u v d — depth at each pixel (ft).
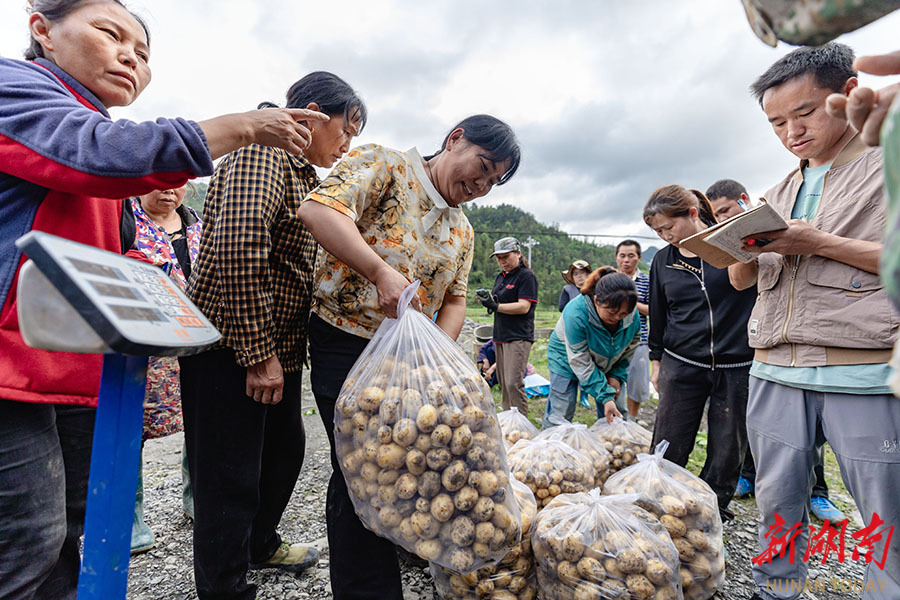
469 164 5.04
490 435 4.77
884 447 4.66
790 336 5.20
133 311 2.21
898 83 2.26
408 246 5.16
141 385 2.57
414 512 4.43
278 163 5.09
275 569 6.65
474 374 4.88
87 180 3.01
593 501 5.70
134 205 7.11
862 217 4.85
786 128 5.29
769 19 1.61
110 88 3.80
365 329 5.24
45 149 2.95
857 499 4.98
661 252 8.60
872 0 1.36
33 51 3.81
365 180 4.80
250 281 4.69
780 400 5.45
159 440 13.10
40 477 3.43
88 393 3.63
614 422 9.25
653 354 8.91
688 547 5.98
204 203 5.29
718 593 6.57
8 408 3.25
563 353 11.38
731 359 7.57
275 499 6.33
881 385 4.65
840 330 4.84
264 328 4.83
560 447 7.34
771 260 5.56
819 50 4.92
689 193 8.04
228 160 5.15
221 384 4.97
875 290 4.70
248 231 4.66
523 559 5.78
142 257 4.79
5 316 3.15
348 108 5.70
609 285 9.51
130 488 2.53
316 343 5.32
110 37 3.70
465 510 4.48
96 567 2.43
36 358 3.27
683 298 7.91
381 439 4.36
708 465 8.46
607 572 5.21
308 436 13.21
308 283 5.71
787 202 5.75
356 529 4.96
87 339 2.00
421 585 6.56
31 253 1.96
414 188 5.24
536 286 13.71
